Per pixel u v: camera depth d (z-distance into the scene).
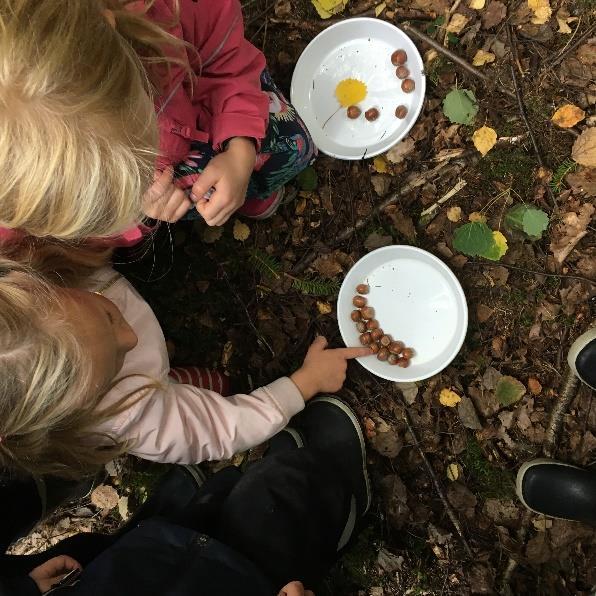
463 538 0.96
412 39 1.00
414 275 0.98
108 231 0.61
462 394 0.98
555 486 0.92
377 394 1.00
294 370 1.00
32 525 0.81
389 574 0.97
